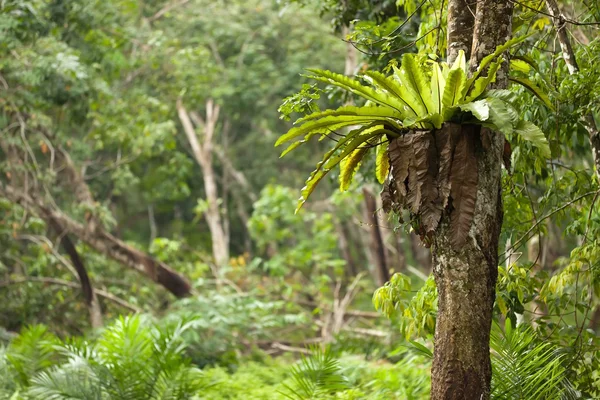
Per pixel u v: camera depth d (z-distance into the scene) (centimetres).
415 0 862
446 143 491
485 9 523
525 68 586
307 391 792
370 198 1780
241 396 1005
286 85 2264
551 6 630
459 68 473
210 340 1389
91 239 1641
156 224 2991
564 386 633
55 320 1714
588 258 649
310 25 2294
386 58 851
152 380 877
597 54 664
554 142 675
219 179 2842
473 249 494
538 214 711
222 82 2258
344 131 1576
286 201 2073
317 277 1878
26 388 942
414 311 654
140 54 1756
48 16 1315
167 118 1805
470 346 490
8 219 1697
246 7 2317
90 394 842
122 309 1797
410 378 959
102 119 1595
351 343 1444
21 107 1388
